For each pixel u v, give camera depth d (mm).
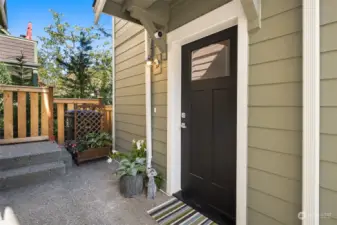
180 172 2592
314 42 1223
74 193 2566
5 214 2059
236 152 1876
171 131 2516
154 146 2848
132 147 3359
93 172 3371
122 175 2539
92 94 7930
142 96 3229
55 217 2016
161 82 2688
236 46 1878
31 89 3953
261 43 1538
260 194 1577
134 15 2266
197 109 2340
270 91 1492
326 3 1203
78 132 4141
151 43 2816
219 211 2090
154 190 2465
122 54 3883
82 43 7781
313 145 1234
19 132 3887
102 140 4195
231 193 1979
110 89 8445
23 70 6430
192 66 2406
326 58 1207
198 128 2334
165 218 2020
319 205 1241
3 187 2658
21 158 3061
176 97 2516
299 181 1350
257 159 1589
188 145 2475
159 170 2744
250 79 1615
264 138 1539
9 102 3748
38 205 2252
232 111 1945
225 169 2037
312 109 1233
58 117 4398
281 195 1448
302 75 1296
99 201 2357
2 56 6281
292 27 1367
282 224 1445
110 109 4750
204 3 2027
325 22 1209
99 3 2158
